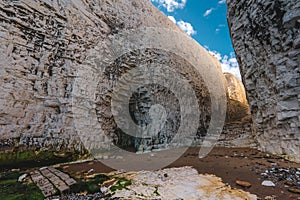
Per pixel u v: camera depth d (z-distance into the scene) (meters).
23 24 5.09
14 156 4.49
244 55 7.61
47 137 5.28
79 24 6.75
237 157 6.16
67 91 6.00
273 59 5.54
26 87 5.01
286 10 4.84
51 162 5.20
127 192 3.01
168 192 2.99
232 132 11.02
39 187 3.20
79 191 3.11
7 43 4.71
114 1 9.16
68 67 6.15
